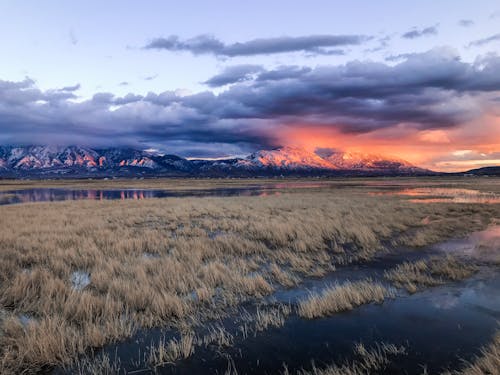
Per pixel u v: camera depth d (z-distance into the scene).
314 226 14.80
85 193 53.84
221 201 30.45
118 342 4.92
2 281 7.46
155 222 17.72
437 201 29.64
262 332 5.20
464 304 6.26
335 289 6.74
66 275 7.88
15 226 15.05
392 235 13.80
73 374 4.12
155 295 6.35
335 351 4.59
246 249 10.77
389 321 5.54
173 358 4.42
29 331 4.90
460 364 4.18
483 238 12.89
